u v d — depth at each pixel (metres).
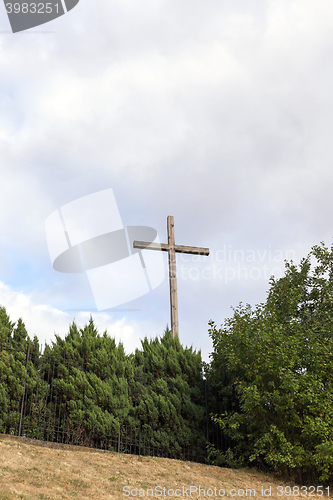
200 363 13.86
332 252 13.65
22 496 7.07
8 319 11.90
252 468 11.79
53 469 8.72
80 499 7.53
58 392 11.47
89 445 11.24
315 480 11.18
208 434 12.88
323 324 12.42
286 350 11.18
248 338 11.55
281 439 10.72
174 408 12.51
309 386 10.91
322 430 10.52
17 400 10.77
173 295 15.87
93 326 13.41
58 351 12.05
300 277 13.70
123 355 13.05
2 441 9.73
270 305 12.63
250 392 10.96
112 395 11.95
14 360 11.08
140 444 11.85
